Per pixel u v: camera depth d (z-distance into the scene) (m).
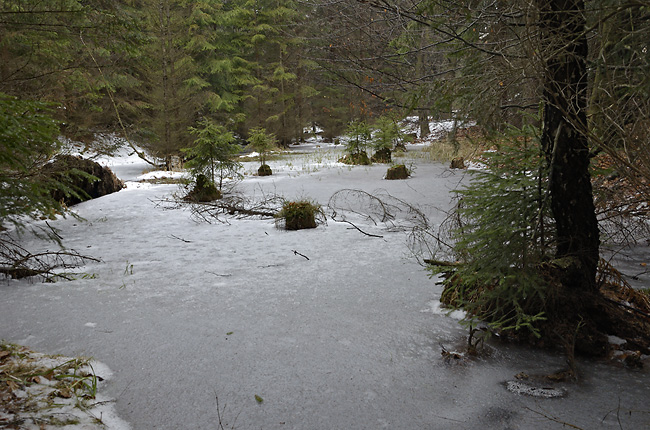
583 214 3.05
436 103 3.38
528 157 3.30
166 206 9.66
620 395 2.45
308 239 6.53
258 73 32.25
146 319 3.66
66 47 8.01
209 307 3.92
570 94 2.72
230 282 4.63
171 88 19.69
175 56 20.06
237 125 30.06
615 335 2.99
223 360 2.95
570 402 2.40
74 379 2.63
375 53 6.75
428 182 11.81
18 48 7.66
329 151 24.19
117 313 3.80
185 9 27.83
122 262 5.48
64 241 6.64
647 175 2.23
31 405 2.32
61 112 9.22
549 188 3.04
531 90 3.14
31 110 2.37
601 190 3.53
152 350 3.10
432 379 2.68
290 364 2.88
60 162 5.60
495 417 2.30
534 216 3.19
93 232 7.23
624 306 3.14
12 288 4.48
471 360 2.90
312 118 38.09
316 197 10.29
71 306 3.97
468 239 3.30
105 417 2.31
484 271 3.12
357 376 2.73
